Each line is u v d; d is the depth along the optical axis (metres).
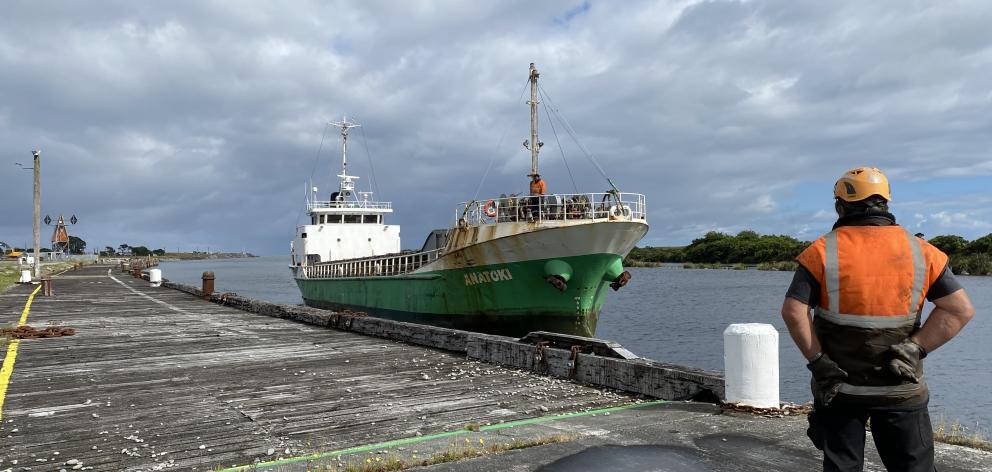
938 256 3.08
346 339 16.39
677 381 8.46
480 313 21.02
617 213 19.16
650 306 46.34
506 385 10.12
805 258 3.25
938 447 5.56
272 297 59.09
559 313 19.55
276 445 6.93
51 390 10.03
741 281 81.62
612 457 5.48
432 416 8.18
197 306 27.31
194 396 9.52
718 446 5.76
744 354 7.23
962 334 28.78
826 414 3.30
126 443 7.06
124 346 15.04
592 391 9.55
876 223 3.20
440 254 22.31
